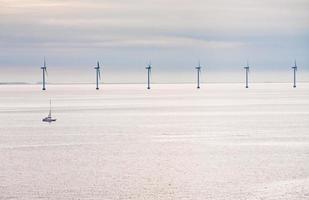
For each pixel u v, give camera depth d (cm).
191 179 8075
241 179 8075
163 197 7031
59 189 7419
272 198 6944
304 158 10044
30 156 10319
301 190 7356
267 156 10319
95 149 11312
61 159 9944
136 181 7944
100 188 7481
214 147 11638
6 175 8388
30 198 6944
